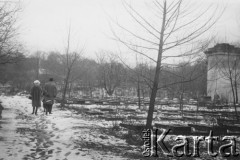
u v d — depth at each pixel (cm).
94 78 5044
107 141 1029
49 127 1276
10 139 995
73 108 2255
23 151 839
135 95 4488
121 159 798
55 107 2406
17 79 5441
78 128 1254
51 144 945
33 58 5394
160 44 1030
